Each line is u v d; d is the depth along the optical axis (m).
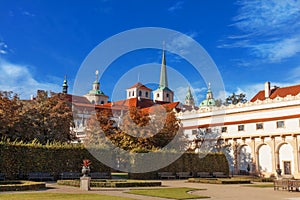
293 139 60.19
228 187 32.38
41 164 38.31
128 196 21.28
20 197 19.22
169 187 30.36
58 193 22.34
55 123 48.66
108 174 43.00
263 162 64.50
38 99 50.75
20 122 46.00
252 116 67.06
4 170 35.44
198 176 53.75
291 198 21.84
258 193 25.81
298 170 58.88
